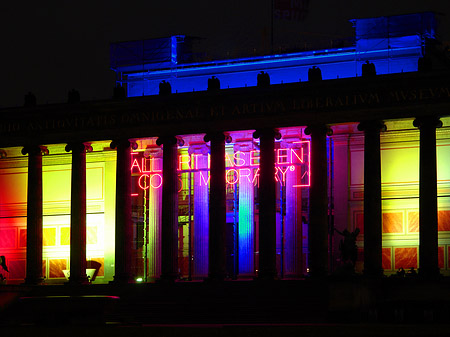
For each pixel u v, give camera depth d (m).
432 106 86.00
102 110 97.31
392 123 94.38
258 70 102.75
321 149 89.25
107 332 65.75
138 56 106.75
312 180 89.25
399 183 93.94
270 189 90.31
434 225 85.38
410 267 92.88
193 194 109.69
